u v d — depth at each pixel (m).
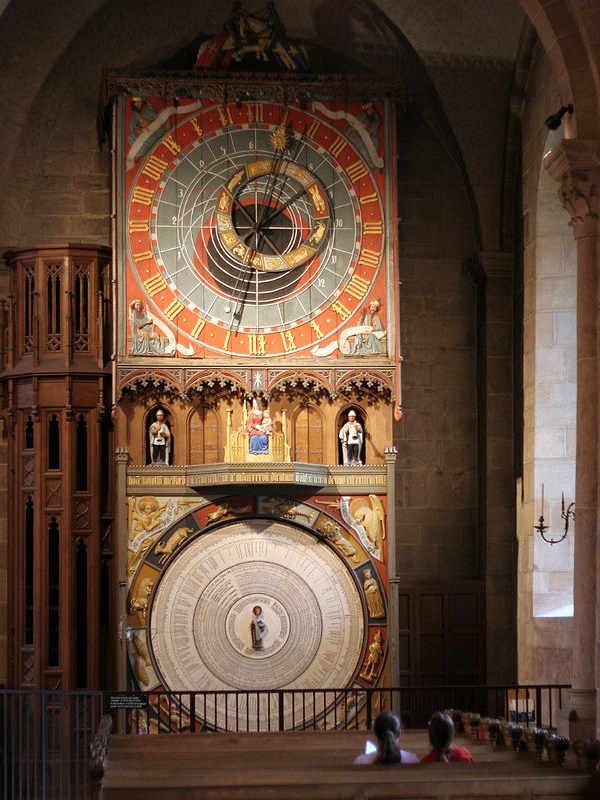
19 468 28.84
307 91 29.33
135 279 28.41
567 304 28.69
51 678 28.05
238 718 26.92
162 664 27.66
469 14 29.81
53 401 28.59
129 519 27.83
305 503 28.23
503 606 30.38
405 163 31.61
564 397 28.61
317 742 21.12
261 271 28.84
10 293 29.69
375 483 28.41
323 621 28.06
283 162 29.20
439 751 16.97
